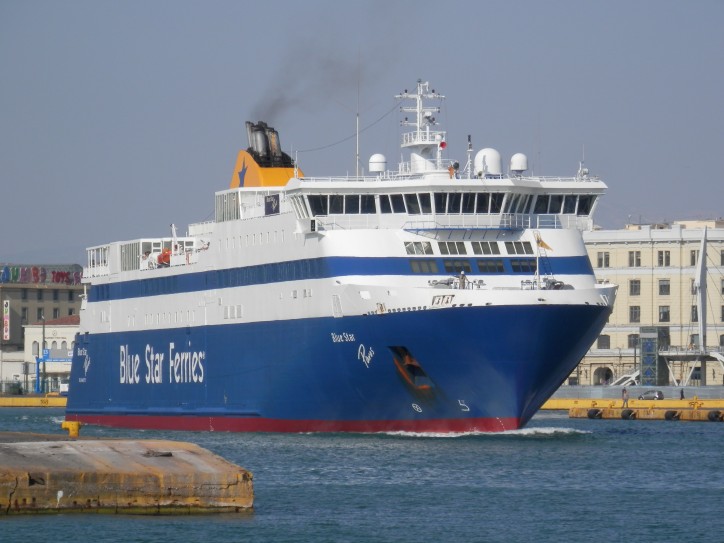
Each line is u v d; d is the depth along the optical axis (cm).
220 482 16175
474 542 15238
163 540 14812
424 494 18088
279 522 16012
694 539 15438
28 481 15550
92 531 15025
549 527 16012
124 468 15938
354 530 15725
